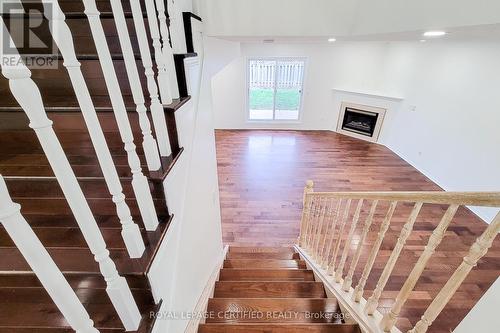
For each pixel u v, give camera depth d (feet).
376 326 4.30
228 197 14.30
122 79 4.14
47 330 2.61
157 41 3.45
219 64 7.73
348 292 5.42
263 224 12.38
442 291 3.00
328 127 23.94
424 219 11.76
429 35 6.95
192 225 4.99
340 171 16.90
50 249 2.86
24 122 3.65
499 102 10.85
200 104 5.60
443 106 14.32
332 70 21.58
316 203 8.01
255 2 5.56
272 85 23.09
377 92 20.06
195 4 5.47
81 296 2.85
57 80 3.85
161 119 3.52
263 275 7.66
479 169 11.99
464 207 12.46
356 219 5.13
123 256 2.92
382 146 20.61
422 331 3.38
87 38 4.19
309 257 8.44
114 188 2.52
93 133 2.23
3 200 1.50
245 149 20.27
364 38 7.66
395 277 8.69
